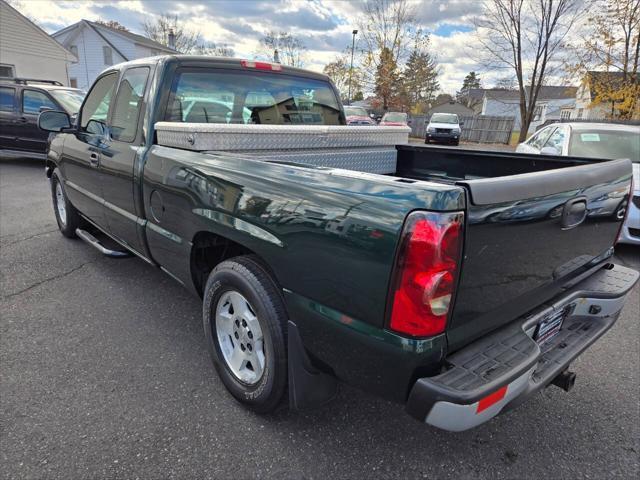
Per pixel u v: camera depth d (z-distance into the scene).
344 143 3.09
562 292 2.13
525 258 1.75
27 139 9.76
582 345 2.11
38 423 2.16
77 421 2.19
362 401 2.43
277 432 2.17
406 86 38.56
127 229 3.20
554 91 31.67
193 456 2.00
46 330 3.04
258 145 2.59
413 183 1.51
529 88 19.91
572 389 2.63
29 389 2.41
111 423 2.18
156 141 2.81
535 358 1.63
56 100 9.55
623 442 2.20
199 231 2.38
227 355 2.37
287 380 2.04
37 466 1.91
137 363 2.70
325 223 1.66
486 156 3.18
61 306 3.41
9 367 2.61
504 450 2.13
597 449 2.15
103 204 3.51
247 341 2.23
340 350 1.70
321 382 2.01
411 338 1.47
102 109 3.62
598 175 2.04
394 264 1.45
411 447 2.12
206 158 2.34
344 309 1.64
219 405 2.35
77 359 2.72
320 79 3.76
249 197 2.01
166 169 2.58
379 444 2.12
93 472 1.89
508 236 1.61
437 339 1.50
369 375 1.64
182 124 2.45
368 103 42.56
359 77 38.38
